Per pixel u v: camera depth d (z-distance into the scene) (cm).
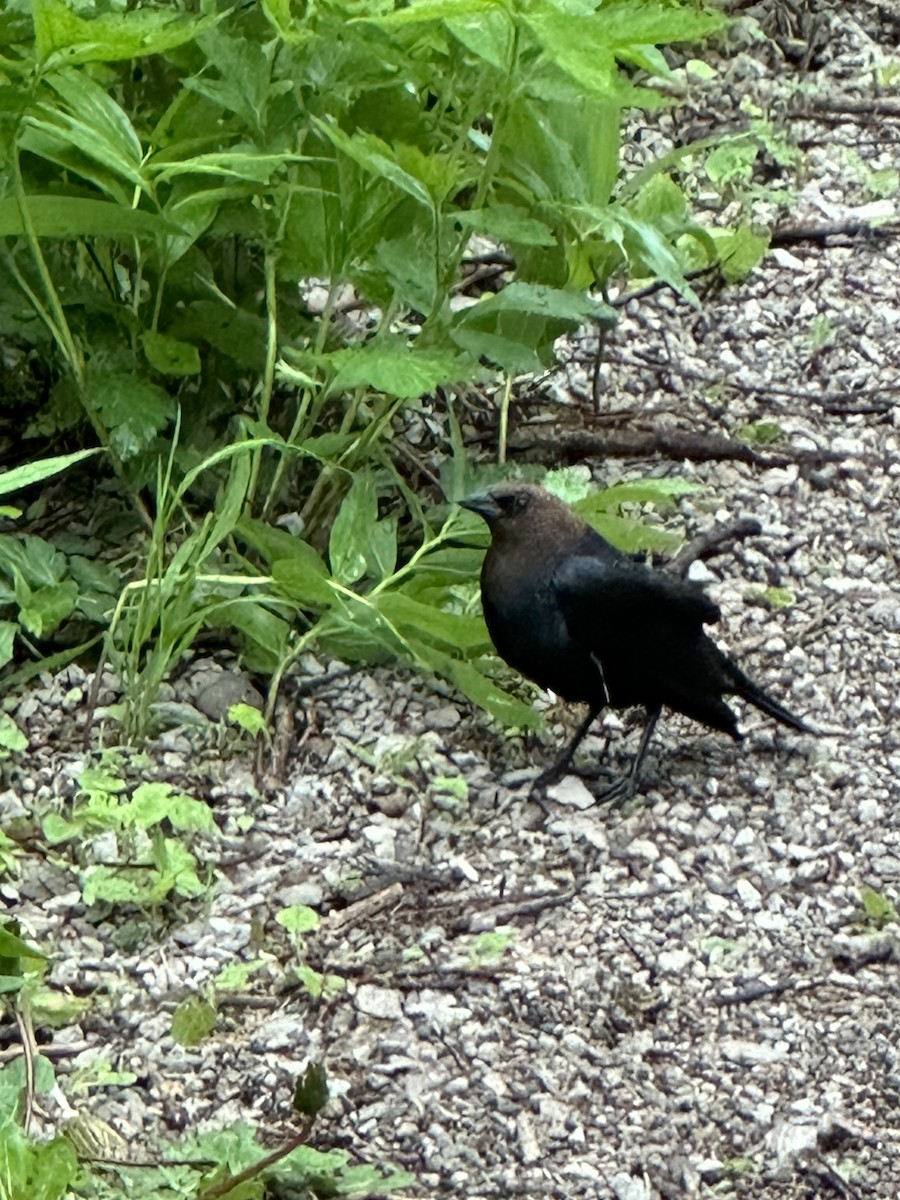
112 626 531
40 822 506
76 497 588
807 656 579
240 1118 445
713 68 774
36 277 551
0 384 605
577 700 529
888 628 589
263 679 550
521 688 561
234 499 518
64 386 573
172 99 572
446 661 536
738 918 506
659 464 636
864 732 560
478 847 516
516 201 583
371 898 499
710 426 648
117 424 532
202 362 580
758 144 742
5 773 516
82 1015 462
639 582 511
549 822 523
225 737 532
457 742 541
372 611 532
